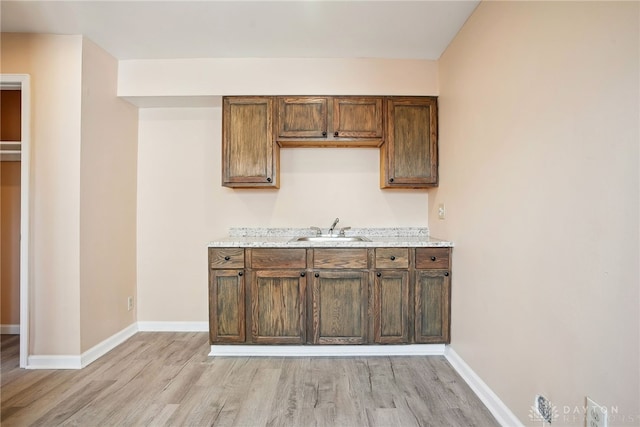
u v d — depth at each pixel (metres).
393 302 2.49
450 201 2.51
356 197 3.08
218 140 3.09
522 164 1.57
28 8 2.07
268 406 1.85
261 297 2.49
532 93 1.49
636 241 1.00
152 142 3.10
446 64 2.59
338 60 2.76
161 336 2.96
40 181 2.34
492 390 1.84
